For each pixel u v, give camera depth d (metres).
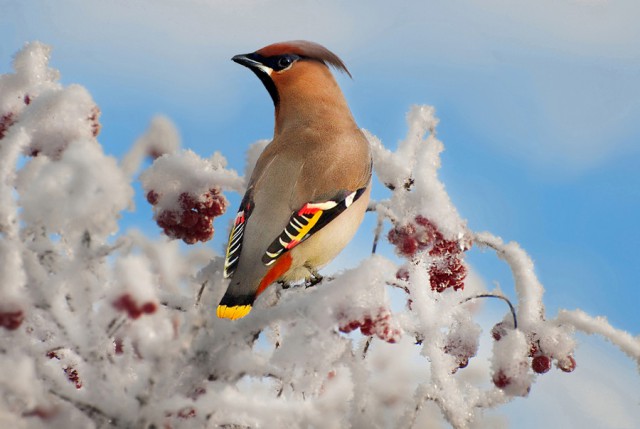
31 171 6.84
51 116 6.91
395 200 7.93
